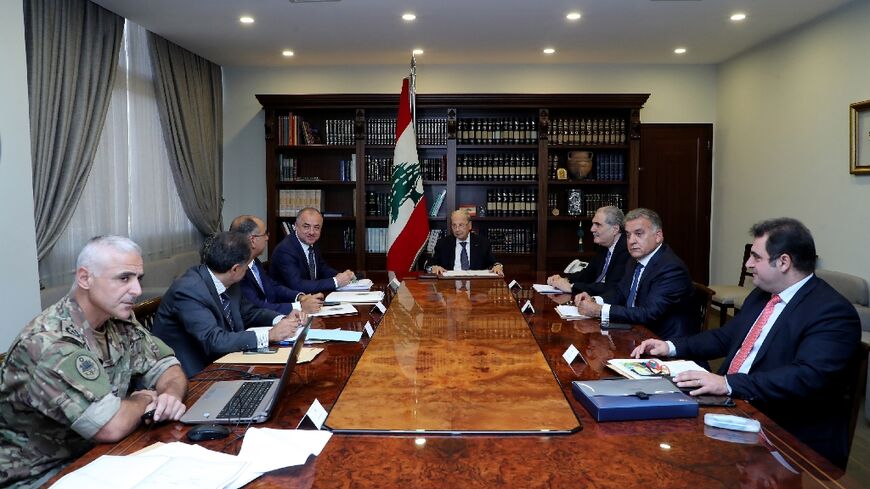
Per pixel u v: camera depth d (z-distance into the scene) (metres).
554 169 6.52
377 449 1.45
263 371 2.11
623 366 2.04
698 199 6.82
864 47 4.45
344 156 6.64
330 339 2.49
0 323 3.20
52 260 4.25
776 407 2.03
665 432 1.55
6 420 1.70
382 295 3.58
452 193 6.38
